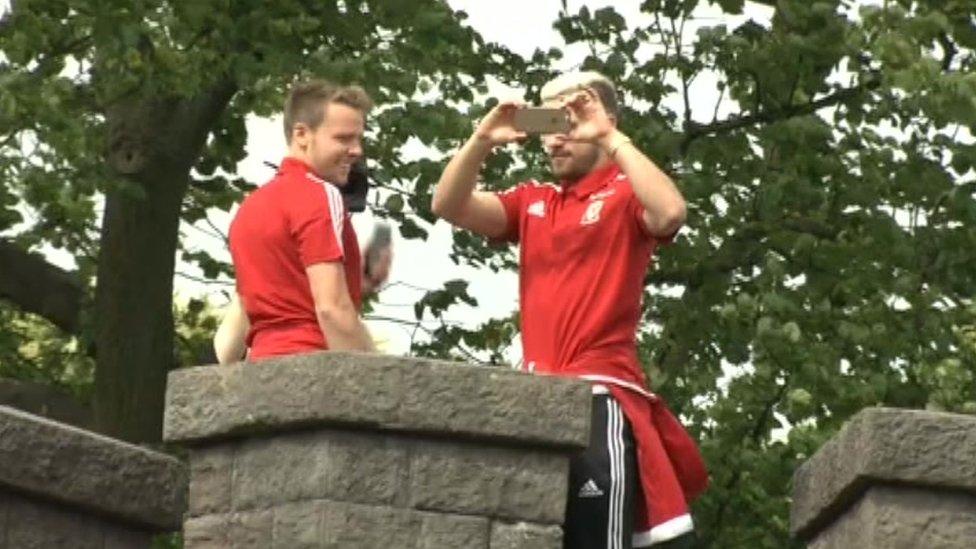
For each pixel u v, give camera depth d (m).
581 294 12.15
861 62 26.64
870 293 26.52
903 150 26.89
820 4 26.56
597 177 12.34
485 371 11.38
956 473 11.11
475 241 27.81
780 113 27.30
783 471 26.64
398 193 27.36
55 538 12.17
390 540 11.33
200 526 11.67
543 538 11.38
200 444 11.73
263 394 11.50
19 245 28.92
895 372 26.56
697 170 26.94
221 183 29.28
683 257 27.00
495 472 11.41
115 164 27.70
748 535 27.73
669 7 27.17
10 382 28.41
